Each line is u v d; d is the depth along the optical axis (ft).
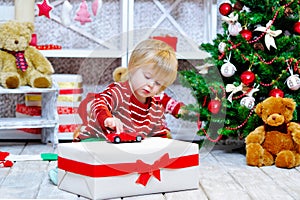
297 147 8.39
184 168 6.75
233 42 9.17
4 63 9.66
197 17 11.40
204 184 7.13
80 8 9.91
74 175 6.46
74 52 10.05
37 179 7.25
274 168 8.23
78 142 6.84
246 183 7.20
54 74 10.68
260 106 8.45
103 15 11.22
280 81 9.16
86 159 6.24
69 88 10.18
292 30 9.38
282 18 9.29
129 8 10.32
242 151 9.69
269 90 9.23
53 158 8.50
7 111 11.05
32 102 10.56
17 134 10.62
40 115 10.59
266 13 9.23
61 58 11.18
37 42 11.12
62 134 10.28
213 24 10.73
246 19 9.10
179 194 6.61
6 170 7.76
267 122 8.32
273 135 8.44
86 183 6.28
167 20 11.37
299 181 7.36
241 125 9.00
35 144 10.25
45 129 10.25
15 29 9.61
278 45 9.06
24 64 9.64
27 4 10.15
